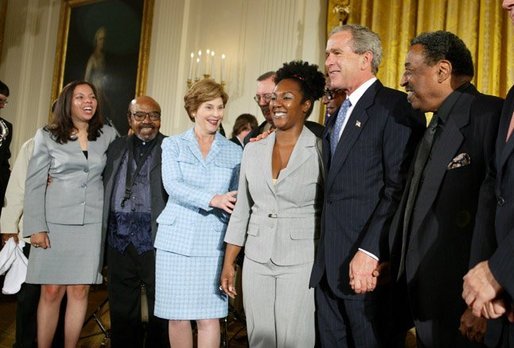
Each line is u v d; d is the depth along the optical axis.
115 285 3.14
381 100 2.17
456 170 1.77
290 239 2.27
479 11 4.43
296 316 2.24
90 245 3.07
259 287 2.30
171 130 6.66
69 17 8.20
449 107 1.85
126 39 7.40
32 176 3.02
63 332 3.46
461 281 1.74
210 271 2.68
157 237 2.73
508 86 4.25
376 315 2.11
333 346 2.22
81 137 3.15
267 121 3.15
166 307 2.66
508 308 1.41
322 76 2.40
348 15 5.12
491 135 1.68
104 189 3.16
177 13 6.85
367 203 2.12
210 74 6.32
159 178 3.05
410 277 1.84
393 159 2.06
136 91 7.09
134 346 3.21
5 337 3.88
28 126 8.43
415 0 4.82
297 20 5.61
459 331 1.75
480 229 1.59
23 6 8.75
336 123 2.28
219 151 2.80
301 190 2.28
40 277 3.00
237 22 6.26
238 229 2.48
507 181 1.47
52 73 8.34
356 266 2.00
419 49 1.92
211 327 2.69
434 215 1.80
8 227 3.37
